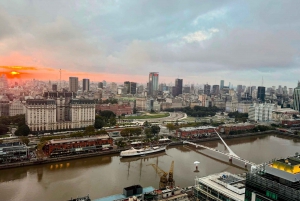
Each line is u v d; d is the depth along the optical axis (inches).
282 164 5502.0
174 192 7667.3
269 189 5285.4
